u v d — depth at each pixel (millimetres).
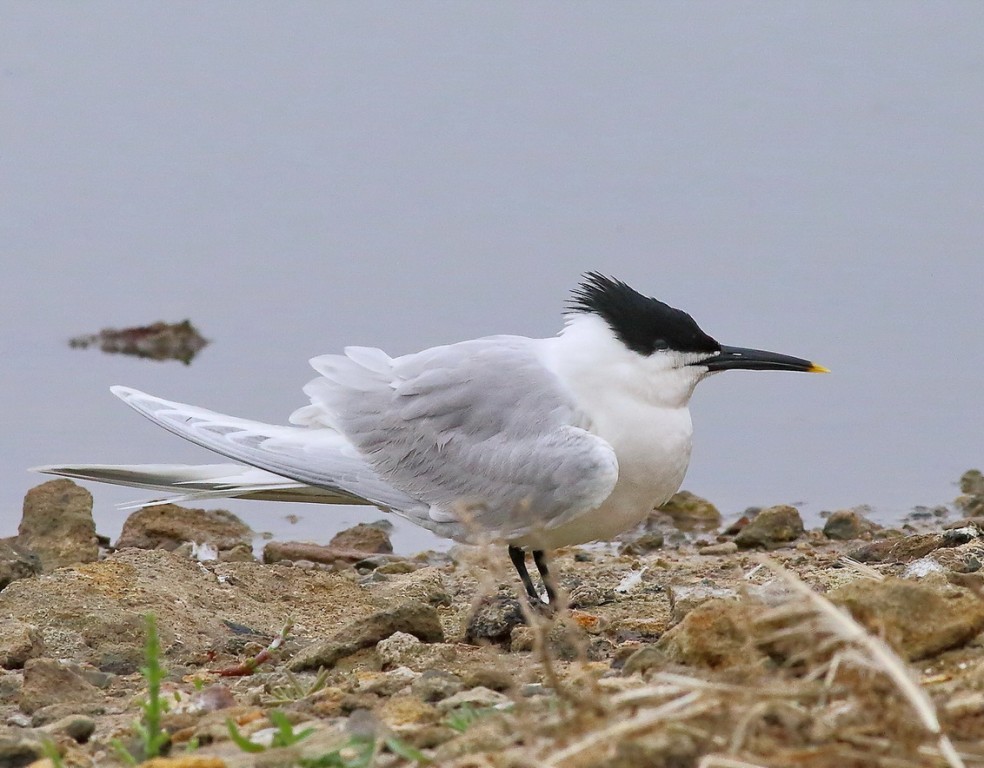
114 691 10195
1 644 10961
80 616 11617
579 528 12289
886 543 14094
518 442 12172
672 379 12383
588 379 12289
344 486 12648
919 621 8758
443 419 12492
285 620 12445
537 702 8102
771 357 12539
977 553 12781
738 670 7852
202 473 13055
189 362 22766
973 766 6656
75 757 8000
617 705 7301
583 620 11570
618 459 12258
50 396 21297
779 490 18234
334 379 13117
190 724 8664
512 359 12609
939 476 18469
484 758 6984
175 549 16156
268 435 12961
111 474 12914
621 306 12422
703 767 6559
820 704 7262
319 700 9070
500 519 12180
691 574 13742
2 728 9156
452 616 12609
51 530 14391
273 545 15695
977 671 8023
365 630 10625
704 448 19547
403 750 7305
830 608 7395
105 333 23703
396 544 16922
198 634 11805
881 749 6738
